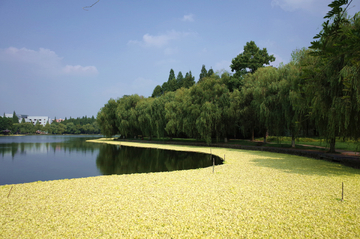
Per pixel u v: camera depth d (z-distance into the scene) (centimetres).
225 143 4209
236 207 877
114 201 964
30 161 2719
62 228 708
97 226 720
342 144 3195
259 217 780
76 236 657
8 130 12406
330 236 649
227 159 2377
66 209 873
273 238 637
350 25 1625
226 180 1355
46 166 2356
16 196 1050
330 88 1717
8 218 789
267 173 1551
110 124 6366
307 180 1321
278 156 2567
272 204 907
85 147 4581
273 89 3111
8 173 1988
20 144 5466
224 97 3950
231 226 712
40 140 7444
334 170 1639
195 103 4206
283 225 717
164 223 736
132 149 4047
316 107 1738
